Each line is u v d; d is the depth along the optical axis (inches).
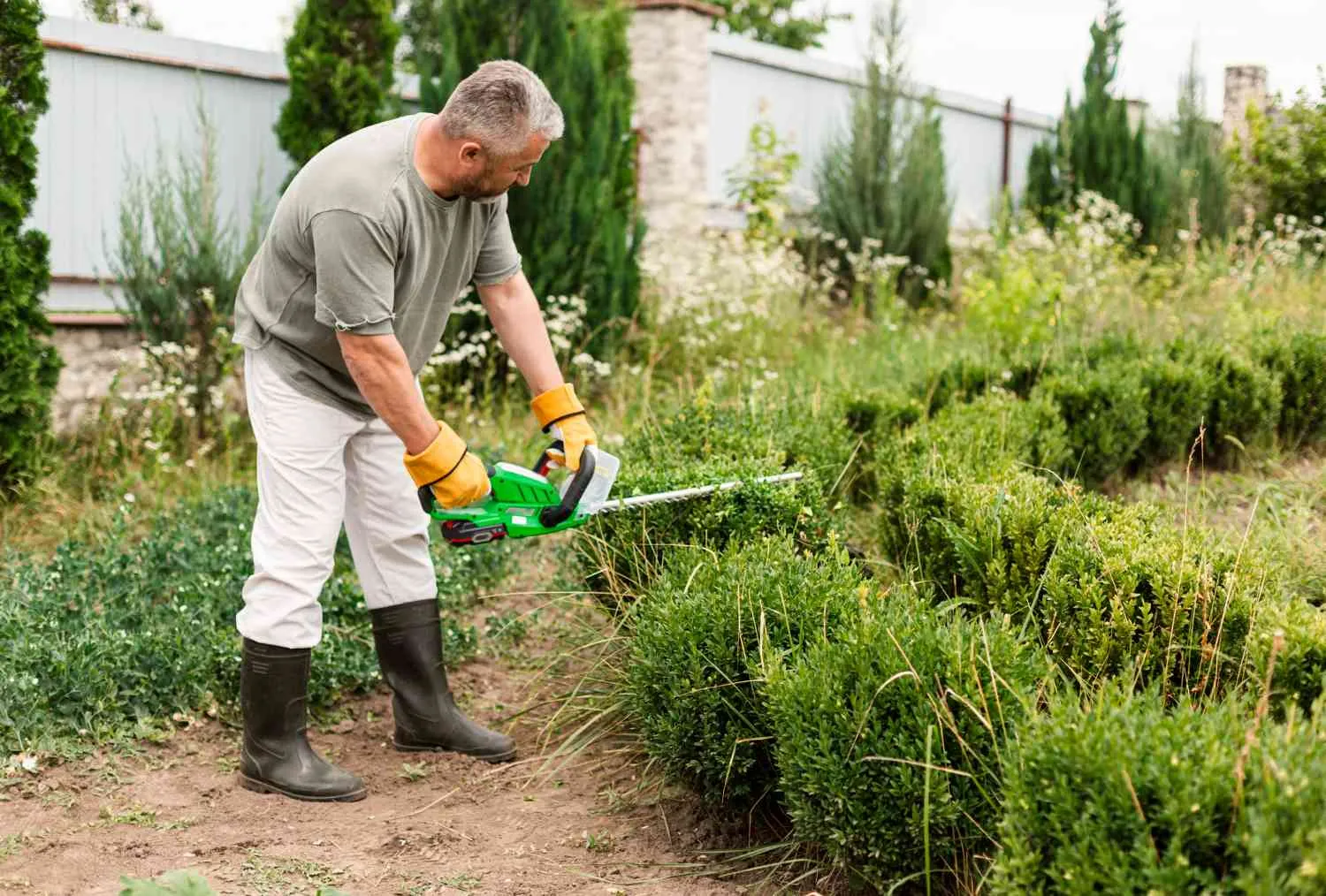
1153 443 220.4
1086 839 80.4
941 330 362.9
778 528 149.6
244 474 250.1
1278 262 375.9
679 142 377.1
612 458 134.6
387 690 166.2
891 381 259.8
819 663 109.9
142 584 177.9
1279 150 480.4
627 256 318.0
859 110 412.8
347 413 133.1
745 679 119.8
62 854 117.1
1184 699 92.0
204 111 289.7
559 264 299.7
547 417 137.7
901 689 103.1
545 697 159.3
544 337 140.3
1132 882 77.8
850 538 187.9
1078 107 490.0
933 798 99.2
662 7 373.1
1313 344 232.1
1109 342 255.3
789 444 184.7
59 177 268.1
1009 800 88.2
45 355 231.3
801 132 434.0
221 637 157.5
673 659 121.9
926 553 157.4
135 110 278.4
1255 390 220.5
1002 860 87.0
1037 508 141.3
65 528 217.2
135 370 273.7
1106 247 416.5
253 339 130.6
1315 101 473.1
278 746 133.7
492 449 241.8
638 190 380.2
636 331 319.0
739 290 345.1
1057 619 128.9
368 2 281.1
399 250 121.4
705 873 115.3
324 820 128.3
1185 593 122.8
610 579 150.7
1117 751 82.7
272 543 131.1
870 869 103.1
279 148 294.4
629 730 144.5
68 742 138.9
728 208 404.2
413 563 144.7
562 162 300.8
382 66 286.8
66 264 271.0
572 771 140.7
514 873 115.5
